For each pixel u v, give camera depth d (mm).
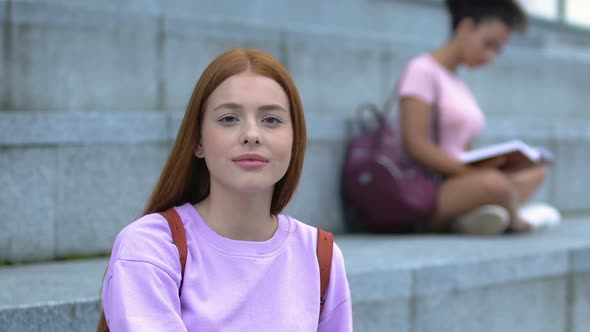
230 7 5141
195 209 1581
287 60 4344
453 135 4102
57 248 3162
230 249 1522
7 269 2910
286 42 4328
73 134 3195
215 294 1478
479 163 3988
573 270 3660
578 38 7539
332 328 1642
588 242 3826
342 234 4090
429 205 3939
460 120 4082
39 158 3113
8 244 3039
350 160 4035
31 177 3094
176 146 1563
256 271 1517
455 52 4203
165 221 1523
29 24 3424
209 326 1449
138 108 3768
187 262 1487
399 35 6180
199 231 1533
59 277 2713
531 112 5879
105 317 1523
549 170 5238
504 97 5676
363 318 2900
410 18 6250
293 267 1567
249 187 1491
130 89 3738
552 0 7316
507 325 3410
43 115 3119
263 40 4227
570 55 6168
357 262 3096
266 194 1557
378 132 4074
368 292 2896
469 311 3260
